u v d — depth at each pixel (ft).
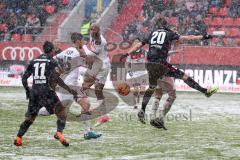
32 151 86.79
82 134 108.99
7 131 111.45
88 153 85.40
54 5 323.57
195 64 249.75
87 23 287.07
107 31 303.68
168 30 117.08
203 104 188.03
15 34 297.12
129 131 115.03
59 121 91.45
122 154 84.58
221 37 284.82
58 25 312.71
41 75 90.33
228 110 168.35
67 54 102.12
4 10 321.11
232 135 109.81
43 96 90.02
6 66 264.31
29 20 314.35
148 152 86.89
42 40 282.97
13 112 150.92
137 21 310.04
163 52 116.06
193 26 299.58
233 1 310.86
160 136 107.24
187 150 89.20
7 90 235.40
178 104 185.98
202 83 247.29
